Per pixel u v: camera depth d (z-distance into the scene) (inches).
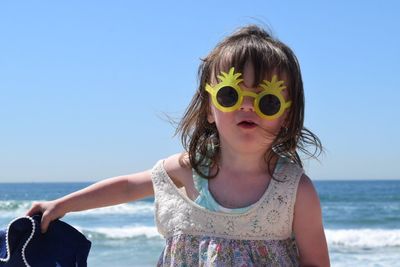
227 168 55.2
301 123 54.3
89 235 340.8
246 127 52.3
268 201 54.0
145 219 470.6
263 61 52.2
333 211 586.2
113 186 57.9
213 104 53.6
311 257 54.7
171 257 55.1
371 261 254.8
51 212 57.0
